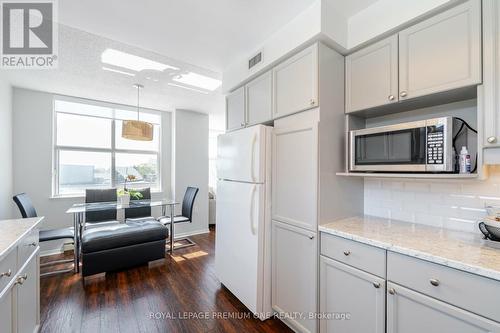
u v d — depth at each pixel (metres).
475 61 1.20
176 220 3.70
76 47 2.19
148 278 2.69
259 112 2.22
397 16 1.48
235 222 2.20
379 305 1.27
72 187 3.88
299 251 1.75
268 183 1.99
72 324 1.87
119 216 4.07
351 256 1.42
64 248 3.58
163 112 4.67
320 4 1.57
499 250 1.13
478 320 0.94
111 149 4.22
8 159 3.10
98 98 3.81
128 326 1.85
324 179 1.67
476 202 1.46
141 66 2.61
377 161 1.57
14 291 1.28
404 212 1.78
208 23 1.82
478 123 1.20
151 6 1.62
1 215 2.85
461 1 1.25
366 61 1.70
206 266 3.06
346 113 1.83
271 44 2.00
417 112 1.71
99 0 1.55
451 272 1.03
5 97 2.96
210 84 3.19
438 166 1.28
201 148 4.86
